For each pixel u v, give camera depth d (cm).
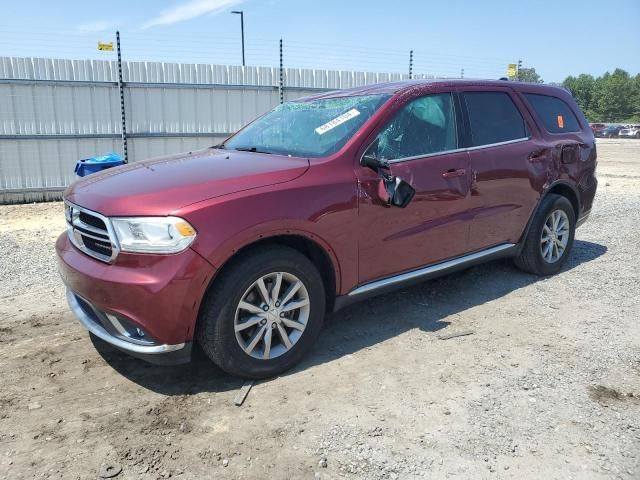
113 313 305
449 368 355
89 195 335
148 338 305
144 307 296
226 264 316
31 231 828
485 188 447
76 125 1174
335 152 369
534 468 260
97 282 306
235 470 260
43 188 1166
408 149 400
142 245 296
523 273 550
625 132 5688
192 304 301
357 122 390
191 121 1279
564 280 531
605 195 1151
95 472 259
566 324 425
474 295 490
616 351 379
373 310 457
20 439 284
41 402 320
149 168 372
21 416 305
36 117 1138
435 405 312
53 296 505
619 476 254
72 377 349
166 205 300
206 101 1284
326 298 377
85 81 1164
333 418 301
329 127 403
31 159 1148
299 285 342
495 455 269
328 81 1405
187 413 308
